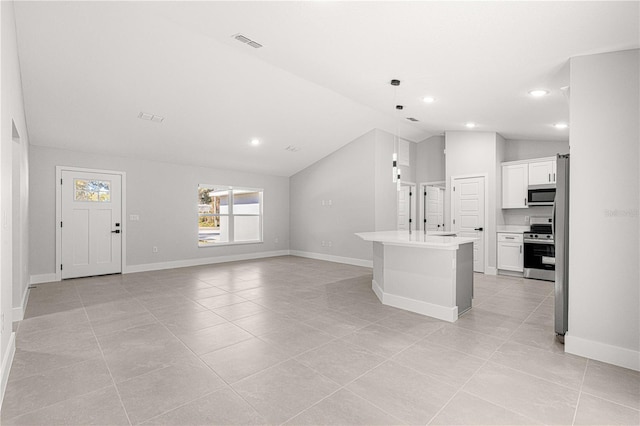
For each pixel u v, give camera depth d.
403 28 2.45
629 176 2.41
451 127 5.86
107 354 2.61
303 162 7.89
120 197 6.02
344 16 2.38
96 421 1.78
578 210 2.59
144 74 3.94
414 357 2.56
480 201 6.07
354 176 7.10
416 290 3.72
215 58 3.81
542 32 2.28
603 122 2.50
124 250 6.05
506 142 6.38
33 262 5.16
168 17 2.69
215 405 1.92
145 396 2.01
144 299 4.25
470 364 2.44
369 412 1.85
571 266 2.63
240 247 7.78
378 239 3.85
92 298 4.29
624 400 1.98
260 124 5.71
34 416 1.82
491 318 3.51
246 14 2.53
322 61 3.26
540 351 2.68
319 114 5.73
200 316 3.56
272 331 3.12
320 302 4.13
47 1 2.76
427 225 7.76
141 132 5.31
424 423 1.76
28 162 4.86
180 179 6.79
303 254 8.31
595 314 2.54
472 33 2.40
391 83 3.63
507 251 5.80
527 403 1.94
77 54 3.46
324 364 2.44
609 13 1.98
